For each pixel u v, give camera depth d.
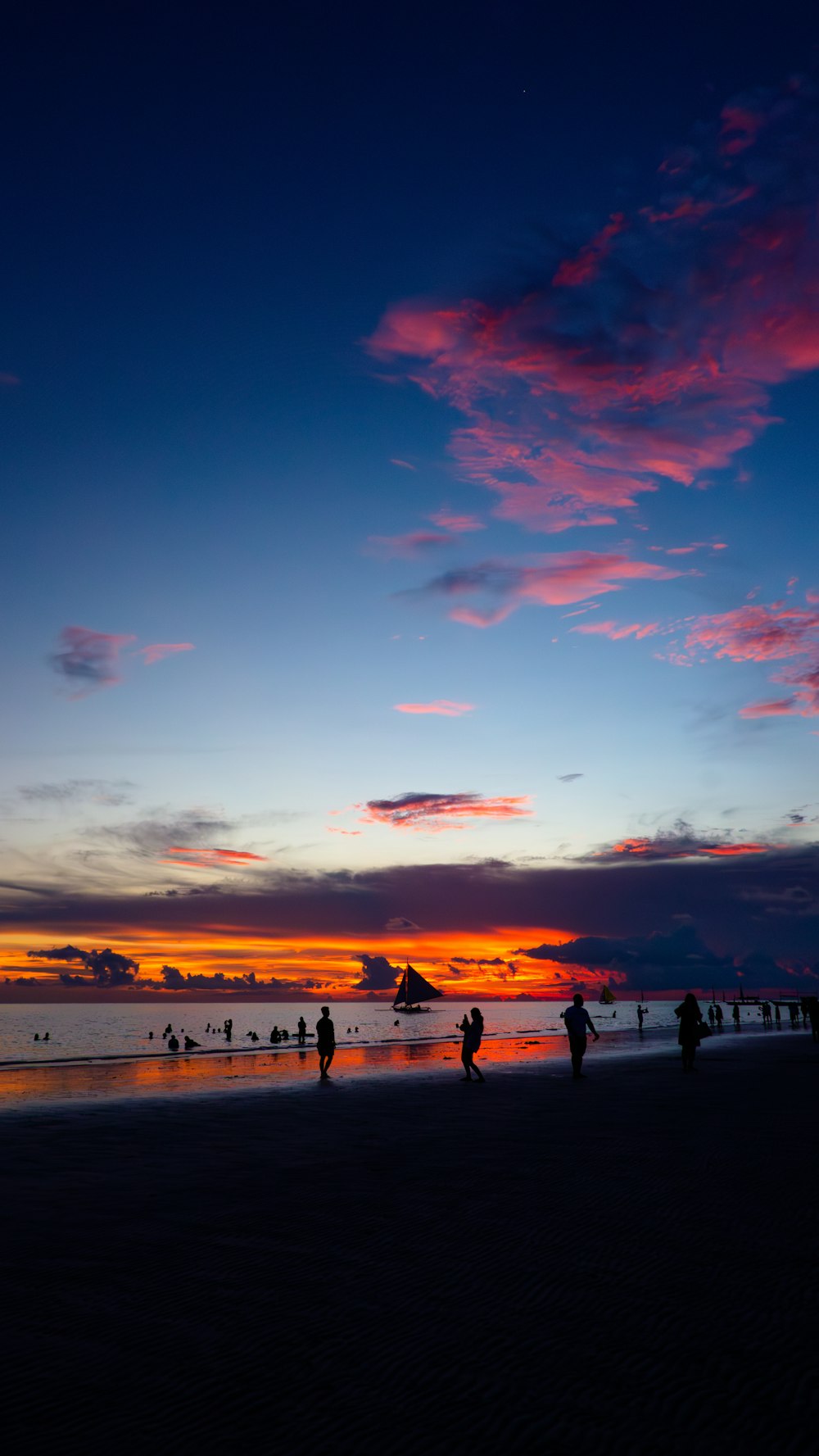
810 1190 9.48
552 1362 5.01
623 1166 10.96
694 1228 7.88
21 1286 6.35
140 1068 31.50
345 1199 9.19
